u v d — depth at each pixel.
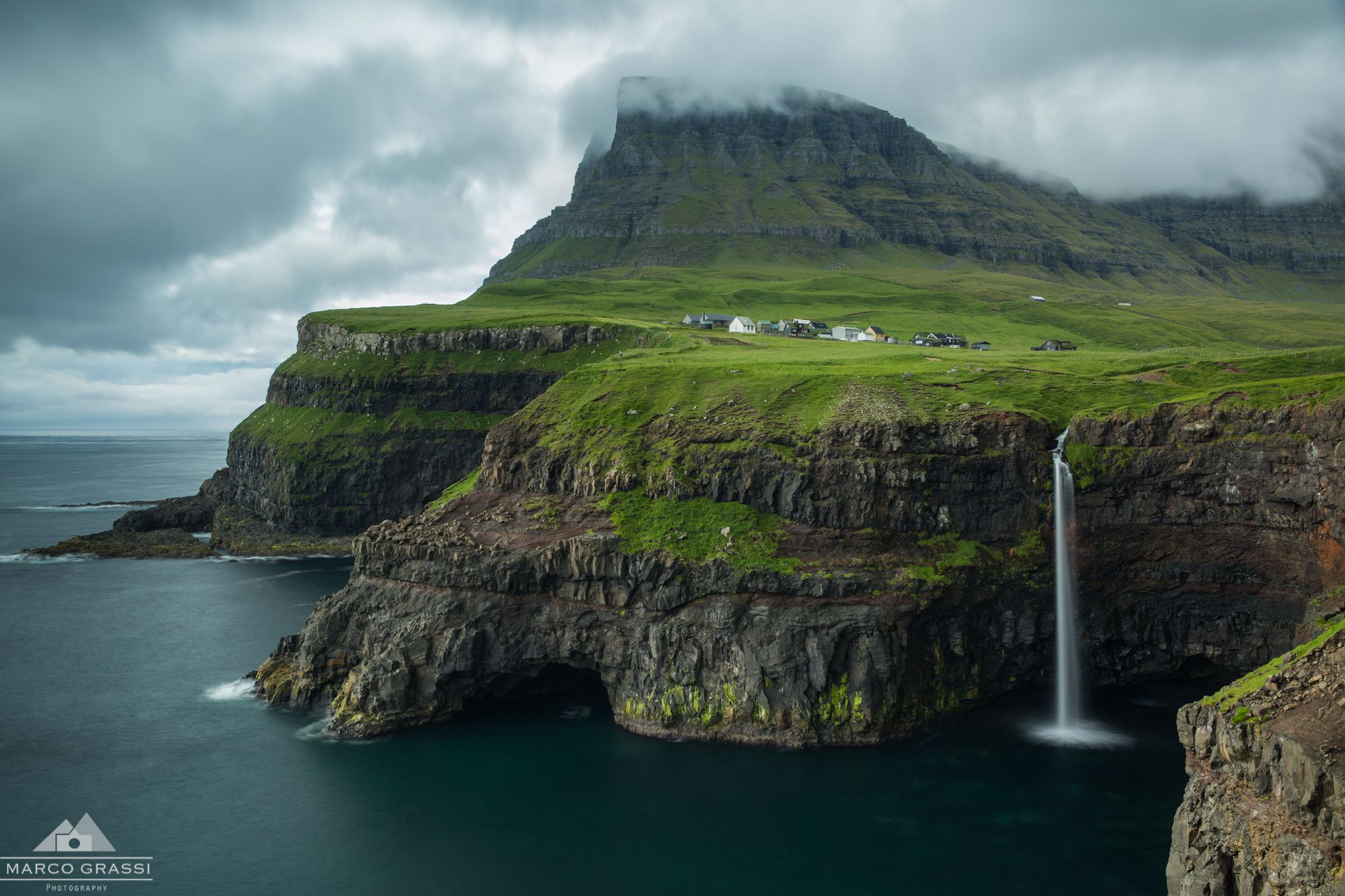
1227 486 102.69
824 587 100.50
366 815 85.00
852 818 83.00
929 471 107.69
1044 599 107.56
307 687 111.62
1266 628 101.88
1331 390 99.06
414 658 106.75
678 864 76.06
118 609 155.25
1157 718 105.94
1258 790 51.06
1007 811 84.06
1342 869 44.50
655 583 104.00
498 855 77.94
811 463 109.38
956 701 104.56
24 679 120.94
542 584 108.75
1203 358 141.50
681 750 97.94
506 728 105.00
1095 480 107.75
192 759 97.00
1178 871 56.75
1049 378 128.25
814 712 98.25
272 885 74.00
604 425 124.69
